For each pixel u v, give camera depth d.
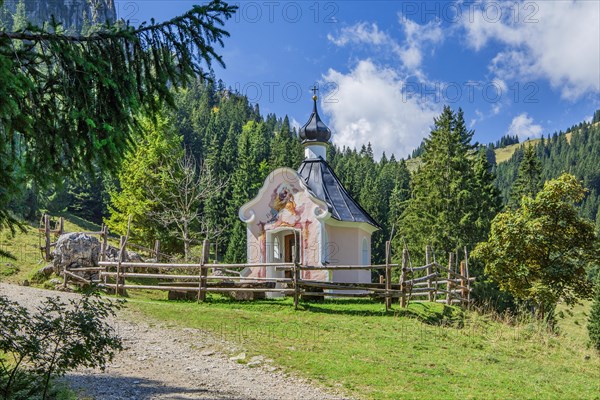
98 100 6.28
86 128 6.22
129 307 16.69
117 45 6.33
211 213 64.81
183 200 37.50
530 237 24.41
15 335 7.28
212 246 63.22
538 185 52.22
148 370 10.64
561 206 24.84
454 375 11.84
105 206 66.50
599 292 29.58
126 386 9.31
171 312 16.36
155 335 13.55
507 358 14.34
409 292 18.92
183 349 12.46
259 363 11.57
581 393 11.83
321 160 28.36
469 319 19.19
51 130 6.14
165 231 36.62
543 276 24.73
